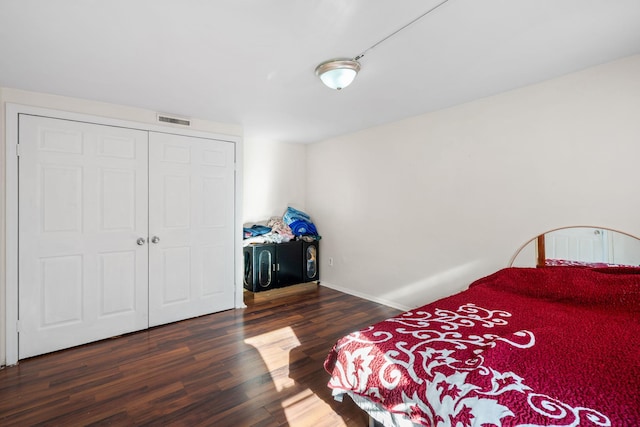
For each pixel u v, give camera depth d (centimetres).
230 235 347
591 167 212
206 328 292
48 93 243
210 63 194
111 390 192
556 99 226
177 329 290
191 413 170
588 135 213
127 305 281
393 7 140
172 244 307
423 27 157
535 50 184
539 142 236
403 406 124
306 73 210
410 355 137
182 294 314
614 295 186
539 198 237
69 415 169
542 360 126
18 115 232
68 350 248
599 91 207
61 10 139
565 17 150
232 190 348
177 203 310
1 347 225
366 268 381
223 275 342
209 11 141
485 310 188
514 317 176
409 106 287
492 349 134
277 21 149
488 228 267
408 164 329
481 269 272
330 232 432
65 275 252
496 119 259
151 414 170
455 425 105
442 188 299
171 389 193
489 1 137
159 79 219
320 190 445
